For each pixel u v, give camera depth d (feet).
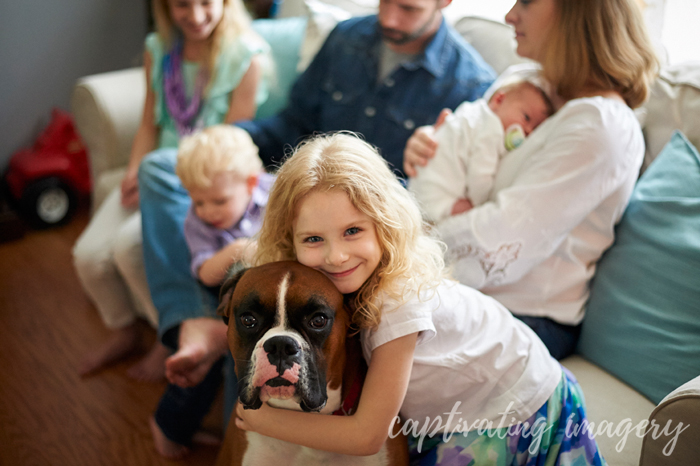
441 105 4.89
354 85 5.21
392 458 2.87
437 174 3.96
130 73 6.97
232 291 2.71
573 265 3.85
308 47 5.96
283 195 2.67
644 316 3.55
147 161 4.91
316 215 2.56
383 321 2.67
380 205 2.63
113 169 6.72
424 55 4.89
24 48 8.34
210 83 5.79
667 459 2.66
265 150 5.60
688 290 3.40
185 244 4.50
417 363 2.92
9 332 6.20
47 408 5.15
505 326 3.16
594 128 3.50
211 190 4.14
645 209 3.80
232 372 3.97
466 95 4.84
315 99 5.50
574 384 3.30
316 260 2.60
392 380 2.64
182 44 5.96
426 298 2.74
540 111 3.93
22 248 7.87
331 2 6.64
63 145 8.34
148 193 4.77
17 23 8.18
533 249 3.64
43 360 5.79
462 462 3.03
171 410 4.39
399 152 5.00
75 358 5.83
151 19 9.34
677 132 4.00
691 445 2.56
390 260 2.69
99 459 4.60
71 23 8.67
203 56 5.84
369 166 2.68
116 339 5.72
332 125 5.32
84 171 8.54
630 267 3.70
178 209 4.67
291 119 5.61
